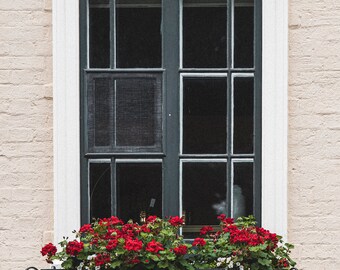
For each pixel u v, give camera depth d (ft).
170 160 17.10
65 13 16.57
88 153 17.01
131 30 17.06
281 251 15.79
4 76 16.58
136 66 17.07
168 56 17.07
